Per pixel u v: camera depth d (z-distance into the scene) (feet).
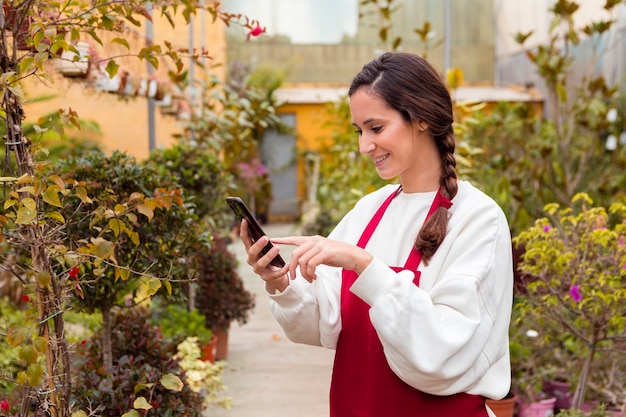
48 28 5.91
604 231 10.34
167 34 21.47
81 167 9.28
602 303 10.48
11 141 5.81
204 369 12.91
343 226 5.81
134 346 10.21
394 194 5.50
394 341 4.48
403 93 4.89
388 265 5.19
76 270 6.34
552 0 36.32
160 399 8.68
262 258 4.94
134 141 25.89
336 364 5.26
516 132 25.80
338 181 33.96
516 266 13.55
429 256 4.87
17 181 5.41
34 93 22.15
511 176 21.13
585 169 20.36
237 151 23.59
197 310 15.48
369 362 5.04
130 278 9.41
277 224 47.78
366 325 5.11
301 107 47.44
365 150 4.99
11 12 6.16
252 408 13.50
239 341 18.85
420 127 5.02
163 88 16.29
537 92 42.63
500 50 46.91
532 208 19.57
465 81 47.37
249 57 47.50
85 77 10.94
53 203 5.61
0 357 12.74
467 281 4.60
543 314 11.16
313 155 47.60
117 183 9.29
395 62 4.99
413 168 5.22
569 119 19.95
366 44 48.06
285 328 5.49
